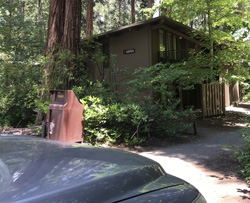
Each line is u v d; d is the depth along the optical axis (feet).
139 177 5.08
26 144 6.81
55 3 32.19
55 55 28.25
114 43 45.03
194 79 37.24
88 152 6.41
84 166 5.20
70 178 4.51
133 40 42.32
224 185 12.76
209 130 30.25
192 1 37.55
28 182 4.25
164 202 4.59
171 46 46.16
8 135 8.20
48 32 32.76
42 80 27.55
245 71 37.32
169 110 23.27
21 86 33.42
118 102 25.30
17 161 5.16
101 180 4.51
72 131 17.15
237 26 36.47
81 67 32.81
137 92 24.34
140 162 5.93
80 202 3.93
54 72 26.86
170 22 38.86
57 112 17.10
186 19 42.52
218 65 38.09
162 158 18.08
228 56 35.63
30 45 44.96
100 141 21.66
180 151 20.11
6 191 3.90
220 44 40.65
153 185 5.03
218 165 16.03
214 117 39.78
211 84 39.45
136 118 21.66
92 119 20.15
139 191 4.65
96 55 33.22
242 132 17.11
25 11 82.64
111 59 33.55
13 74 34.37
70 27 31.60
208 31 38.58
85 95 24.57
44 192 3.93
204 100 38.09
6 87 34.40
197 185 12.90
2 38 45.42
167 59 43.06
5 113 34.42
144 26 40.65
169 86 29.48
